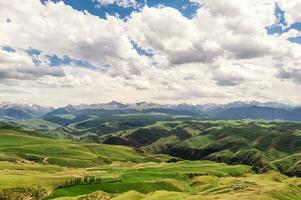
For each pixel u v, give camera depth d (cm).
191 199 18712
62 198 19312
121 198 18875
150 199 18062
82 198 19738
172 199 18225
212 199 19425
